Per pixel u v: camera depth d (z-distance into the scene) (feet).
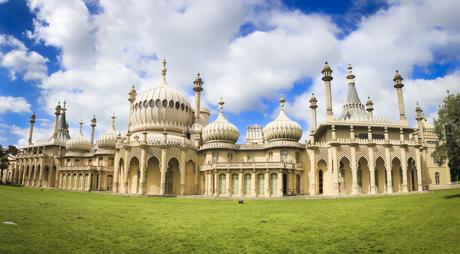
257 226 72.95
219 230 68.08
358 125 196.13
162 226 70.95
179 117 231.71
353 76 240.32
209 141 213.25
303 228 71.15
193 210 102.01
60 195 161.27
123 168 212.23
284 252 53.88
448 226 67.97
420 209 90.27
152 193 200.85
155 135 216.74
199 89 262.47
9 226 60.70
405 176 181.88
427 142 239.30
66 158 303.07
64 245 51.78
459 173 135.03
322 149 196.24
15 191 171.42
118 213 89.66
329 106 200.34
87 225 68.08
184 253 51.65
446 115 116.16
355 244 58.75
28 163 325.62
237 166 190.29
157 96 228.22
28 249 48.11
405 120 201.67
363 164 192.24
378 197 146.51
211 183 197.67
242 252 53.26
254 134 284.00
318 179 194.70
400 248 56.03
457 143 112.27
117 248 52.29
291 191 186.50
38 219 71.00
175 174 208.44
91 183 263.90
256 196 183.11
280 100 215.92
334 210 98.78
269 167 184.65
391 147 185.47
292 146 196.34
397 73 209.56
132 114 234.99
